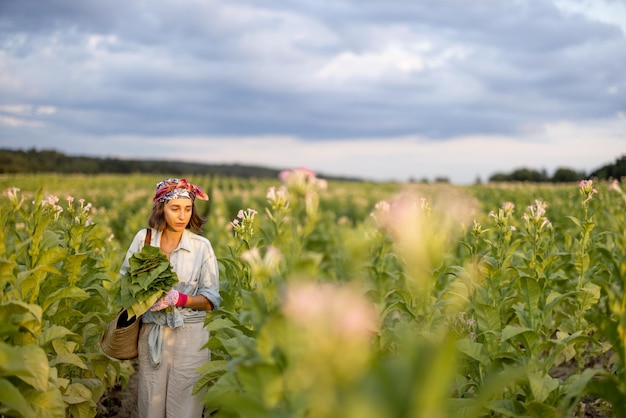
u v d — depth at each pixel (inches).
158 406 155.1
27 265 135.5
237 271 164.2
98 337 180.5
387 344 146.1
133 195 1000.2
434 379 38.7
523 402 133.0
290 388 71.3
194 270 158.6
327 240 406.6
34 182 1000.9
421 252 45.9
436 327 146.6
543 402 118.0
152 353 151.8
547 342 134.9
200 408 156.4
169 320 152.2
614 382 105.7
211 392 109.7
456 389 155.0
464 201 54.0
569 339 129.4
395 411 39.0
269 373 74.4
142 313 143.9
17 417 116.2
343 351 45.1
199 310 156.5
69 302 159.9
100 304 182.4
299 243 93.7
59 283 153.7
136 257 146.1
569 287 206.5
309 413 70.7
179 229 155.6
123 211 738.8
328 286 62.2
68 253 172.9
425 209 130.3
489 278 158.4
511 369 132.3
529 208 180.9
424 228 46.9
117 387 226.8
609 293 107.5
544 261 174.1
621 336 105.7
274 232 124.1
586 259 175.2
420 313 151.6
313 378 47.4
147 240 157.6
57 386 132.3
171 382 154.8
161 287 145.9
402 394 39.3
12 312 115.0
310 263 70.4
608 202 308.3
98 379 181.8
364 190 1424.7
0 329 112.0
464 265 207.3
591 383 107.7
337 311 47.7
